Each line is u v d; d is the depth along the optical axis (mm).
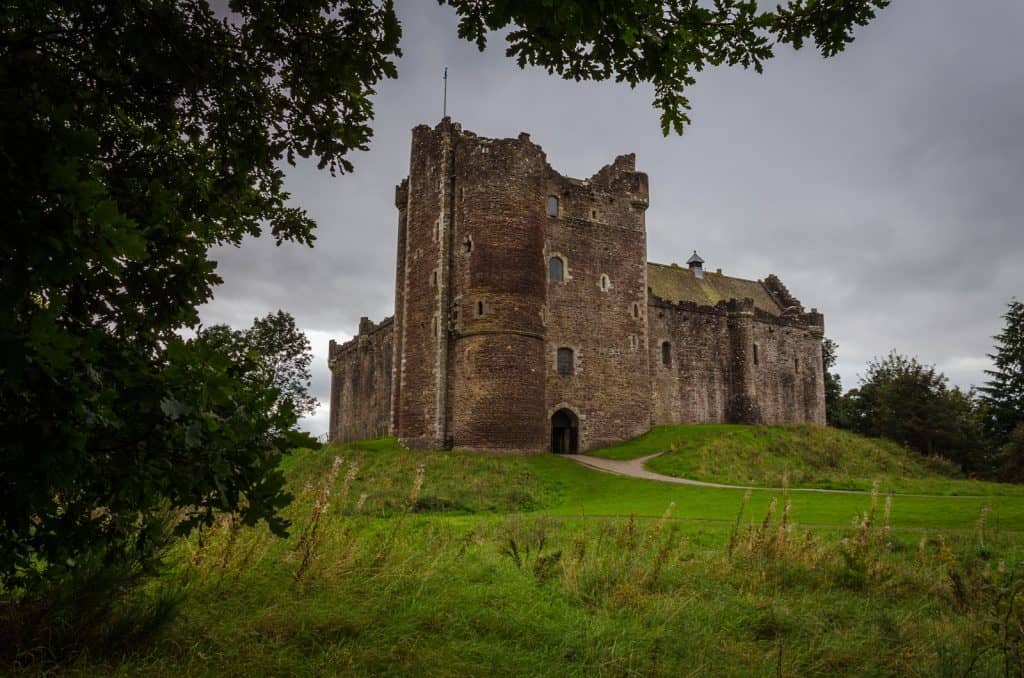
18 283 3135
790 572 9016
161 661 4816
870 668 5590
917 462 42188
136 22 4723
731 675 5363
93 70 5102
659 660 5559
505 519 16922
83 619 5172
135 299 4184
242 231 6520
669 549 9766
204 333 4508
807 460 37688
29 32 4168
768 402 52344
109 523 5020
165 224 4332
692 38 6277
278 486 4590
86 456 3881
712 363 50219
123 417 4078
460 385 37156
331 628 5793
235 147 5949
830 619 7184
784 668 5543
